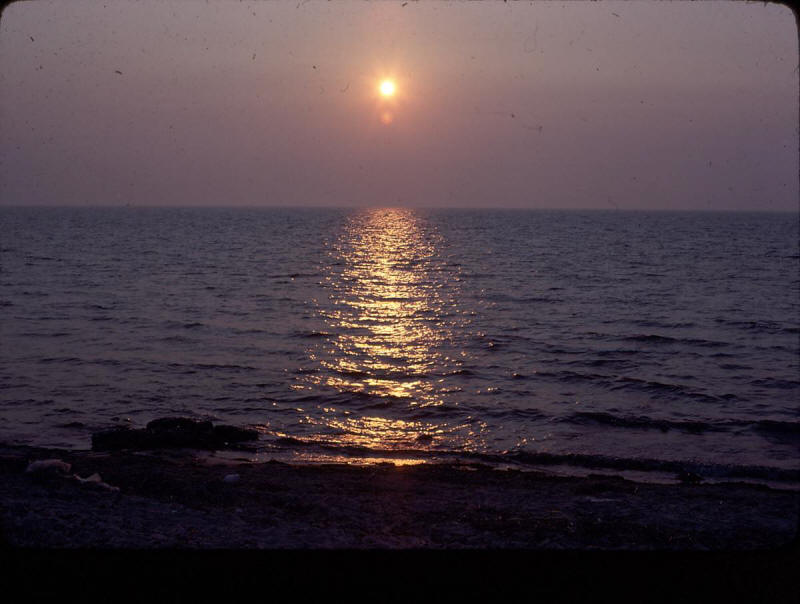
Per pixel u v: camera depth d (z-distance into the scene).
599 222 134.25
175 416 10.98
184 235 73.62
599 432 10.65
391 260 44.06
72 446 9.55
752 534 6.17
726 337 18.58
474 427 10.80
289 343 16.98
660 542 5.98
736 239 73.44
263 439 9.96
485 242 65.38
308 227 99.25
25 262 39.25
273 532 5.99
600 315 22.12
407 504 6.96
